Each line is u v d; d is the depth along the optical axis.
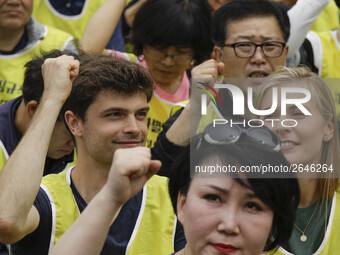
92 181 5.43
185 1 7.86
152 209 5.56
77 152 5.51
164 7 7.75
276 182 3.67
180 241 5.56
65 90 5.43
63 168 6.60
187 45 7.80
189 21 7.75
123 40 9.41
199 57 7.95
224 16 7.19
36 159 5.19
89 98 5.28
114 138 5.26
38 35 8.71
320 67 8.92
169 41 7.75
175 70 7.99
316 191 5.32
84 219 3.54
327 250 5.31
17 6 8.33
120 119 5.28
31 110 6.74
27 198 5.05
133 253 5.39
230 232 3.68
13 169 5.12
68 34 8.94
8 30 8.45
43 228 5.28
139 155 3.49
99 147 5.30
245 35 7.08
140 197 5.57
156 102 8.15
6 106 6.98
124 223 5.46
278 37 7.11
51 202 5.34
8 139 6.88
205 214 3.73
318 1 8.27
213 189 3.71
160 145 6.47
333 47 9.06
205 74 6.52
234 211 3.71
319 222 5.32
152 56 7.93
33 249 5.30
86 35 8.18
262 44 7.04
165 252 5.43
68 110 5.46
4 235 5.02
